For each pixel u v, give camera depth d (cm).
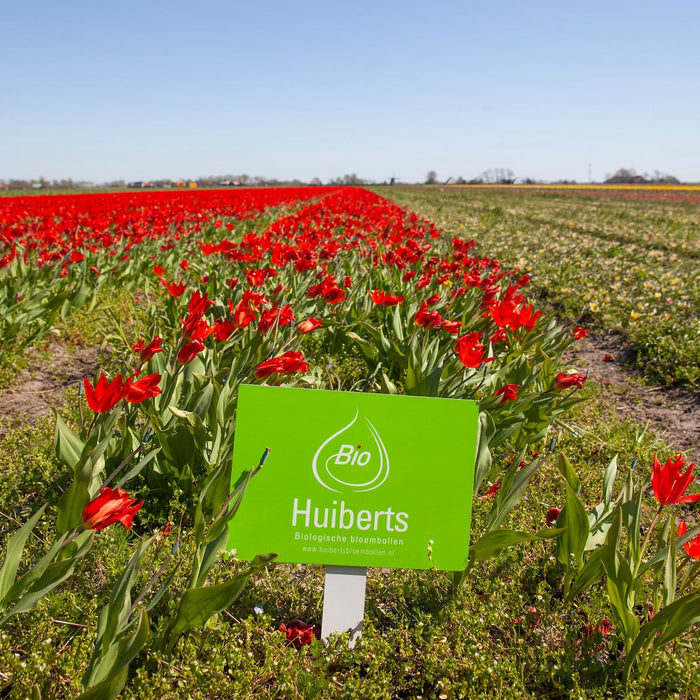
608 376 691
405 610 280
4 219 1424
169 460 338
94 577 286
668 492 236
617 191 7231
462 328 558
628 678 242
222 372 405
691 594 217
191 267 902
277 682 236
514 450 421
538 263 1318
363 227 1248
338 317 614
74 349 654
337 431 234
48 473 356
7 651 222
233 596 219
